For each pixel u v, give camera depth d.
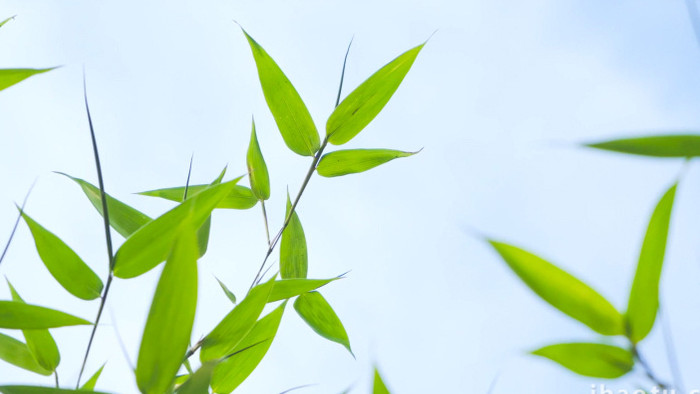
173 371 0.83
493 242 0.81
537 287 0.81
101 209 0.99
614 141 0.68
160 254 0.89
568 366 0.81
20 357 0.97
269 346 0.99
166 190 1.03
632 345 0.81
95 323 0.88
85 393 0.83
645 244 0.80
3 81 0.88
